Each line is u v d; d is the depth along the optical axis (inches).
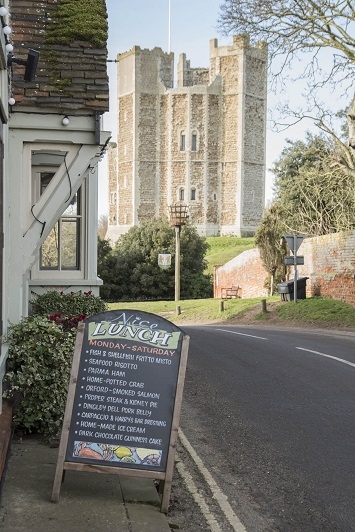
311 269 1249.4
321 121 928.3
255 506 215.9
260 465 257.6
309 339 720.3
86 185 557.3
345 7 859.4
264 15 880.9
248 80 3467.0
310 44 894.4
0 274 236.1
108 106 322.3
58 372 260.8
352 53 881.5
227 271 1828.2
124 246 2212.1
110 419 197.3
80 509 193.8
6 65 265.6
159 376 199.5
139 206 3508.9
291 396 378.3
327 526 199.8
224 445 285.0
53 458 237.5
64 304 506.6
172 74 3580.2
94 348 199.9
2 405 257.9
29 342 261.6
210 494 224.7
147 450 197.2
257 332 832.9
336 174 1008.9
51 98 317.4
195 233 2218.3
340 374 448.1
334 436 294.5
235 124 3474.4
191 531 192.4
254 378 438.3
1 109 232.1
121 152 3604.8
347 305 1059.9
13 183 316.5
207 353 568.7
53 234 571.8
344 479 240.4
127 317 202.7
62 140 323.3
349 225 1272.1
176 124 3499.0
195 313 1365.7
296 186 1448.1
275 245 1465.3
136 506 200.4
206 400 372.5
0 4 249.4
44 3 345.1
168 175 3513.8
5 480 213.5
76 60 331.0
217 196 3521.2
